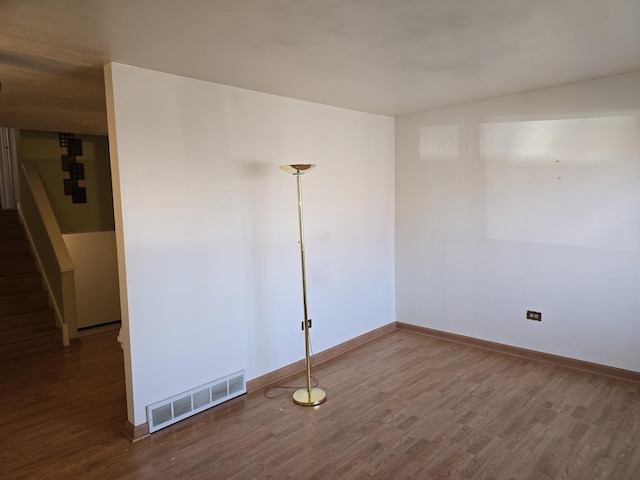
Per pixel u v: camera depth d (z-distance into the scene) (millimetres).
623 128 3426
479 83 3508
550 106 3760
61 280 4879
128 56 2625
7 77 2984
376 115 4691
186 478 2469
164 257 3029
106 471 2553
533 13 2131
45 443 2867
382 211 4855
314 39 2406
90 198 5855
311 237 4074
